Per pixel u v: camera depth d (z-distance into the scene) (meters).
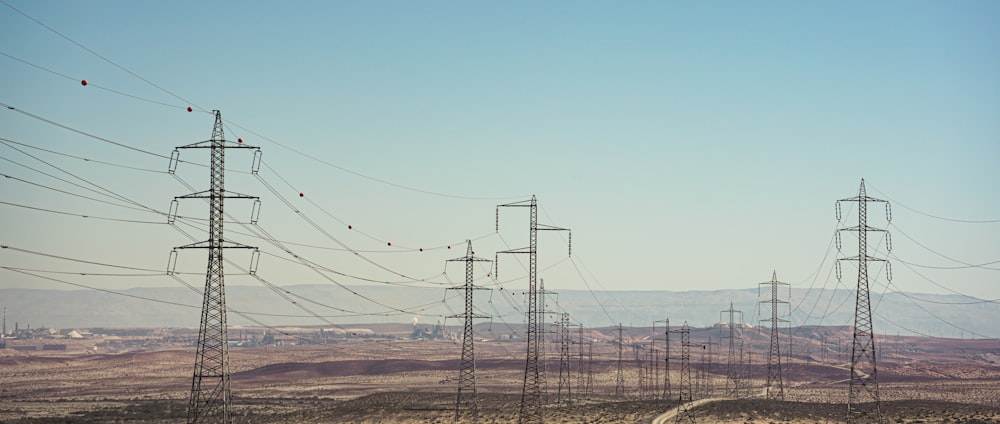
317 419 164.00
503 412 167.75
